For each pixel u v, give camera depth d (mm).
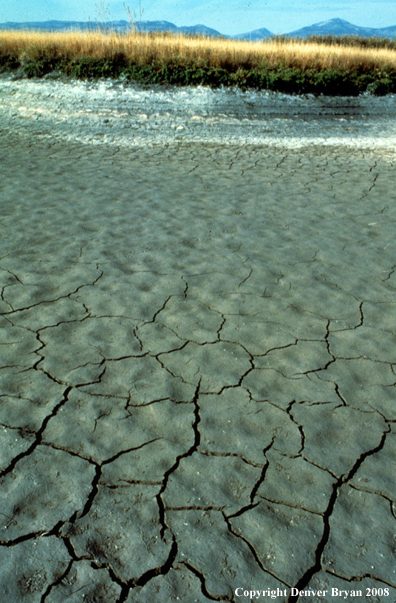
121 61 12758
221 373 2859
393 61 15438
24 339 3080
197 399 2641
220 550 1840
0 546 1812
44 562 1769
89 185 6441
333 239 4898
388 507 2053
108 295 3656
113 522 1931
